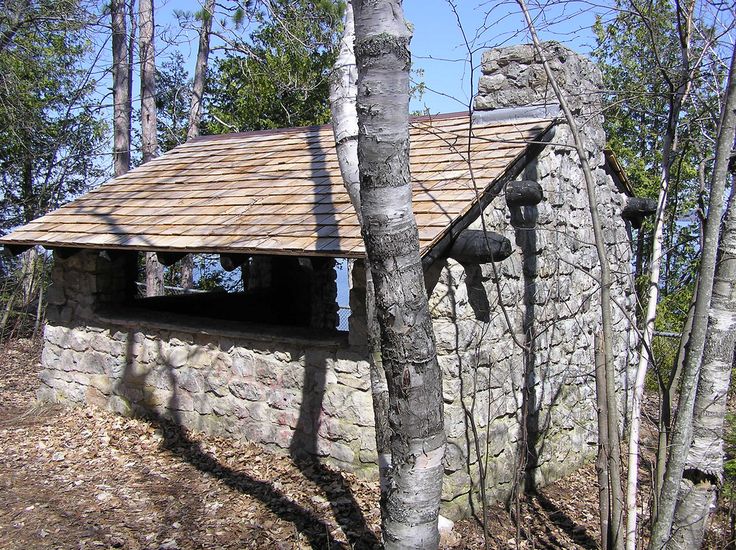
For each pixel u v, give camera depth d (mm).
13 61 15906
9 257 16172
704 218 3588
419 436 3102
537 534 5629
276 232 6145
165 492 6020
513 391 6242
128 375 7785
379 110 3029
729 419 5816
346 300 12914
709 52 3879
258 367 6816
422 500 3119
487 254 5223
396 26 3037
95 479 6320
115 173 14430
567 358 7121
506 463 6152
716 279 3455
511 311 6246
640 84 4430
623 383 8156
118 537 5215
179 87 15961
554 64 6758
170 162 9125
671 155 3902
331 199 6562
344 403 6250
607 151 8008
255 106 17672
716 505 4387
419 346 3082
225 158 8680
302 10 13047
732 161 3473
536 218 6508
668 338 8148
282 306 10680
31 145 16500
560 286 6945
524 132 6516
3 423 7875
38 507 5730
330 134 8391
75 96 16484
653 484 3830
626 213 8516
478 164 6141
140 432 7355
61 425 7715
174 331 7418
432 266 5539
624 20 4543
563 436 7078
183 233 6758
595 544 5523
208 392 7195
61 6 14344
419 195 5840
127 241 6953
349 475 6223
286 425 6648
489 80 7098
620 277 8305
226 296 9820
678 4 3611
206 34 14625
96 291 8055
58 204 17188
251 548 5059
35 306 13812
